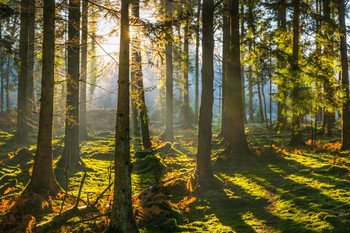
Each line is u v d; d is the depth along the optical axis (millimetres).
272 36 15898
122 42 5102
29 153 12109
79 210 6008
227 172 11320
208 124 9422
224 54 18312
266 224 6266
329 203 6684
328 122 21375
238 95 13273
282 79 13945
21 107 17547
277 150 15000
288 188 8445
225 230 5977
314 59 14570
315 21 15195
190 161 13414
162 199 7055
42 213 6504
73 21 8047
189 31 7426
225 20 17656
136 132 23609
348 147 14711
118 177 5039
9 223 5777
